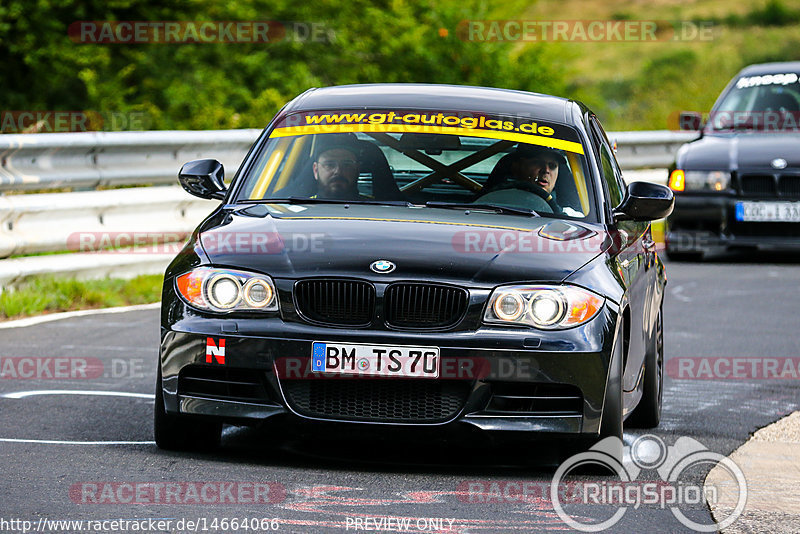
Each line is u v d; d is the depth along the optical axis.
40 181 38.06
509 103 24.62
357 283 19.12
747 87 56.25
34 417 22.75
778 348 34.25
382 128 23.59
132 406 24.12
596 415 19.20
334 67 85.12
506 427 18.98
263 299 19.25
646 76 159.88
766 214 51.00
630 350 21.47
